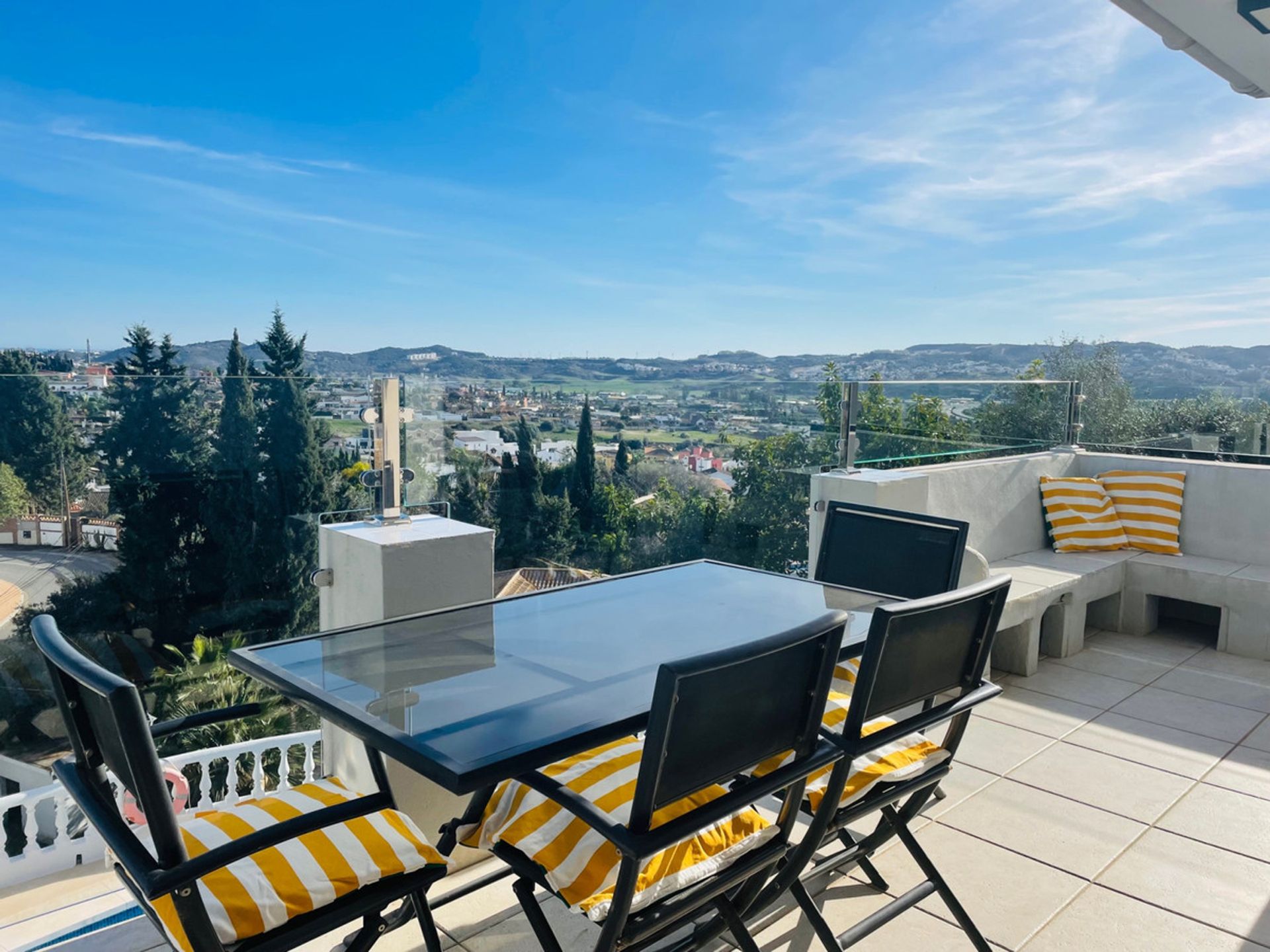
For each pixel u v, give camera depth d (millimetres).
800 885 1706
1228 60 3330
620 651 1760
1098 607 4633
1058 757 3033
